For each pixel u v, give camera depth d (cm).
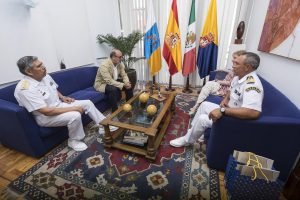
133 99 211
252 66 132
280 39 154
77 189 133
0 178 145
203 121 153
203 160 160
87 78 270
